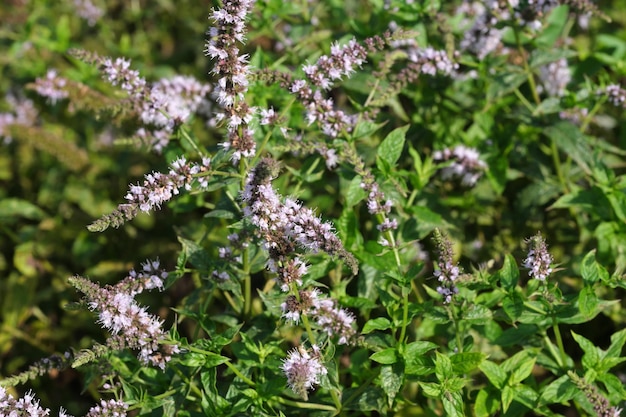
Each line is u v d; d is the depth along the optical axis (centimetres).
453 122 107
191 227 105
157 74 120
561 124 102
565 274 100
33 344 110
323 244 85
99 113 99
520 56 104
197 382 95
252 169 88
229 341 89
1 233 118
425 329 95
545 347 94
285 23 119
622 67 107
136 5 130
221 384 94
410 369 89
